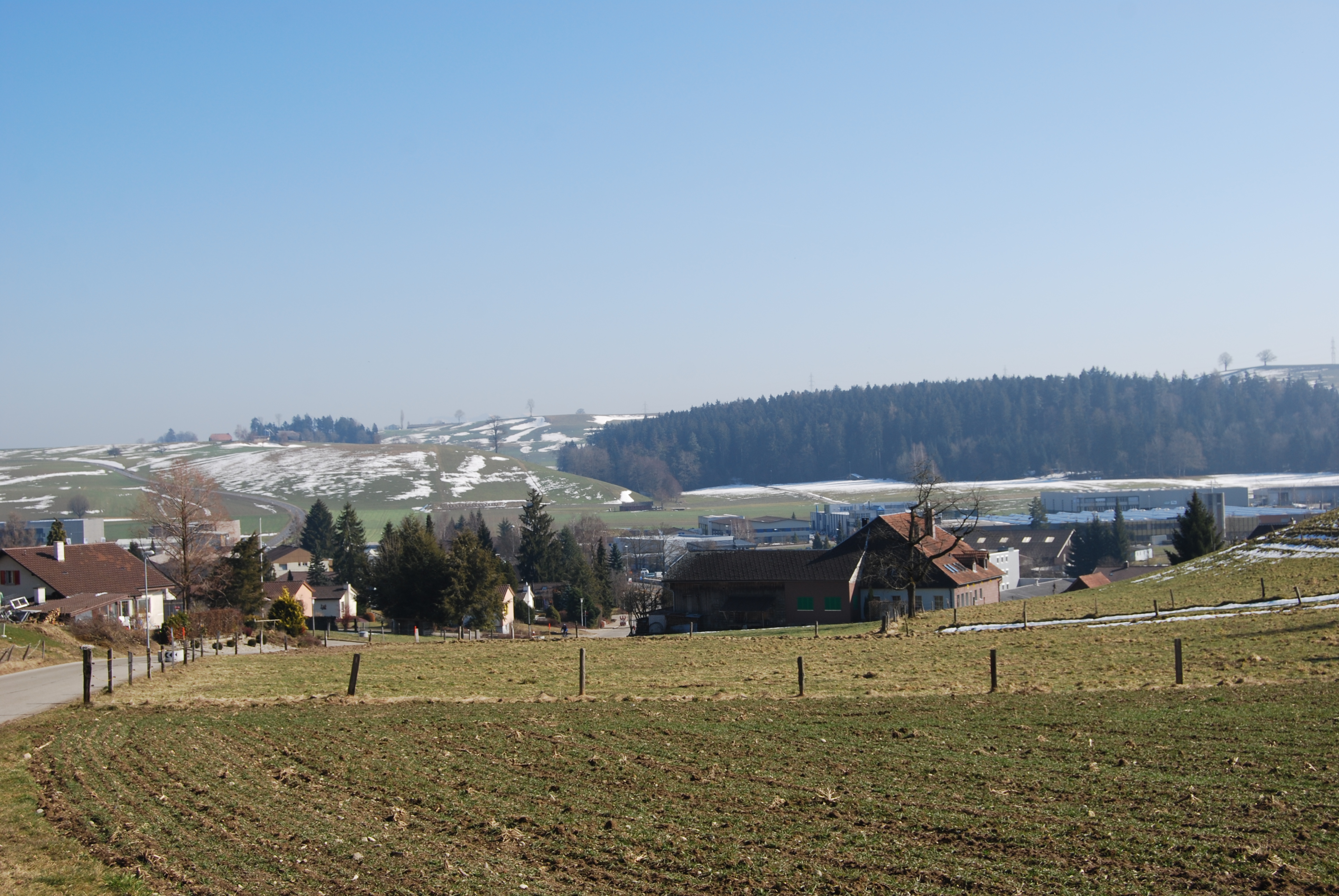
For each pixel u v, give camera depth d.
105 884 14.00
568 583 127.12
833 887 13.63
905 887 13.59
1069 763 20.36
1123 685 31.08
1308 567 61.56
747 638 57.53
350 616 109.75
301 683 38.06
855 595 80.19
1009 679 34.34
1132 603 60.84
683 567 84.50
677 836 16.00
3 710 30.45
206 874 14.49
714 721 26.44
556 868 14.65
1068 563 145.12
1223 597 58.16
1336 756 20.05
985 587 86.56
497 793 18.95
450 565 90.88
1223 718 24.39
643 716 27.58
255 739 24.53
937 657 42.56
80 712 29.33
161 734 25.38
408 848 15.66
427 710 29.25
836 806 17.58
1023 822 16.30
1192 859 14.30
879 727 25.06
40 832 16.64
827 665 41.53
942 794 18.20
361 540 146.62
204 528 88.81
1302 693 27.59
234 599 87.56
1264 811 16.48
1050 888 13.41
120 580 75.19
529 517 138.75
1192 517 99.75
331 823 17.03
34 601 67.19
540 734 24.86
